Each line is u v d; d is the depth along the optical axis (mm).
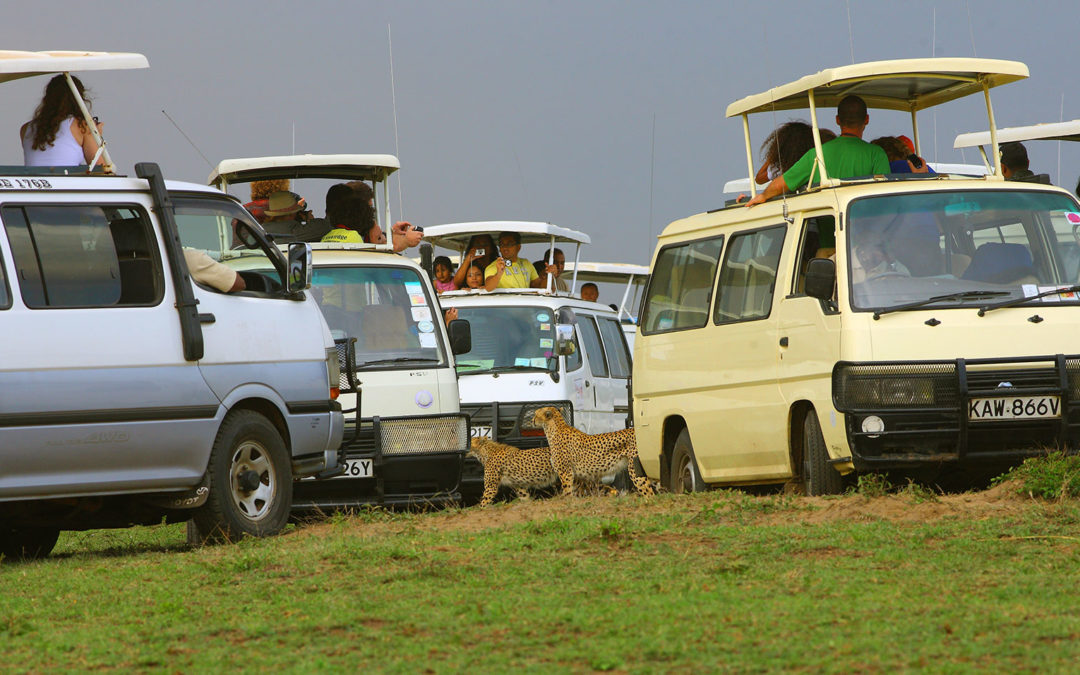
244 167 49312
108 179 33531
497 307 59406
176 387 33594
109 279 33031
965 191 37000
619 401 67000
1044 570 25000
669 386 43719
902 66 39094
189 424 33812
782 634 20531
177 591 26938
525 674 18859
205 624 23344
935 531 28875
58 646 22125
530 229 63500
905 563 26172
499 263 64875
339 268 47719
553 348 58438
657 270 45406
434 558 28438
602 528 29781
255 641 21766
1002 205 36844
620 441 49438
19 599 27125
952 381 34344
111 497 34781
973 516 30672
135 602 25953
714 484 42062
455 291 60469
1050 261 36500
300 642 21547
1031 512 30422
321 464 38812
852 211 36281
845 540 28422
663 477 44969
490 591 24984
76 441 32000
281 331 37312
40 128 37531
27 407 31266
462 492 52250
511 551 29078
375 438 43125
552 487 53125
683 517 32375
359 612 23438
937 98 43688
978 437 34469
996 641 19656
